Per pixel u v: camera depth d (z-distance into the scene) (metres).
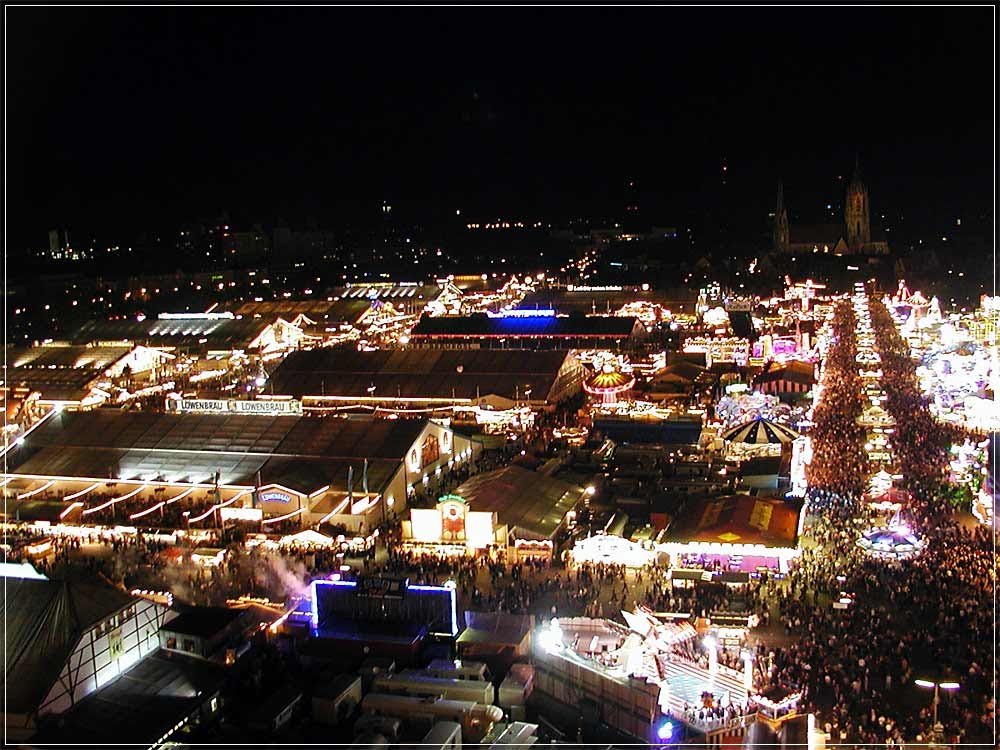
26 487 99.06
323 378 147.75
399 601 63.00
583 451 108.44
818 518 83.56
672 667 56.78
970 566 71.19
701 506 82.62
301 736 51.47
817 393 130.50
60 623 54.47
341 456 96.12
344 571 70.75
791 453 100.25
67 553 82.44
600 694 53.31
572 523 85.81
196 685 55.62
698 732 50.38
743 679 55.28
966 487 88.31
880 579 70.19
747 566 73.81
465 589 73.00
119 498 95.00
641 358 169.50
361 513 86.38
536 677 57.22
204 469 97.00
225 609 62.72
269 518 89.44
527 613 68.19
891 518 82.81
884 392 130.88
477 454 112.44
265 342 188.75
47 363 158.88
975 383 121.94
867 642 60.16
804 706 53.25
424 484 98.88
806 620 64.38
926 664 57.41
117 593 58.19
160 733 51.19
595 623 60.84
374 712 53.38
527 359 145.75
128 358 160.88
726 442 105.75
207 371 173.50
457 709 52.22
